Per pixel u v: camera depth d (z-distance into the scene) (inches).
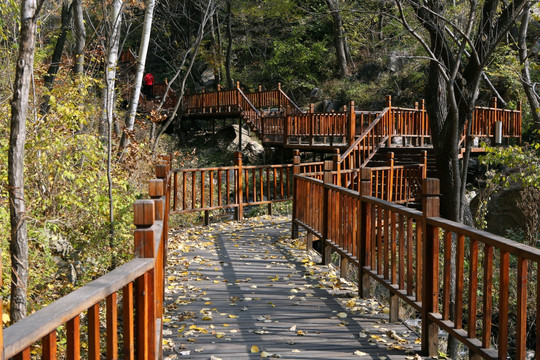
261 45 1392.7
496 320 392.8
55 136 306.8
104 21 413.4
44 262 282.0
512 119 719.7
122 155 409.4
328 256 283.4
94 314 80.2
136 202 105.9
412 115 660.1
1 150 287.1
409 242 175.8
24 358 59.6
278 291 237.1
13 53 354.0
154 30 1196.5
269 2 1189.7
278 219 447.5
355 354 164.9
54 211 310.3
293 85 1257.4
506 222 564.7
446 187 422.9
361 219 218.8
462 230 138.2
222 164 948.6
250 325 192.9
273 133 837.2
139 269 96.3
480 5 407.5
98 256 314.7
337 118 656.4
